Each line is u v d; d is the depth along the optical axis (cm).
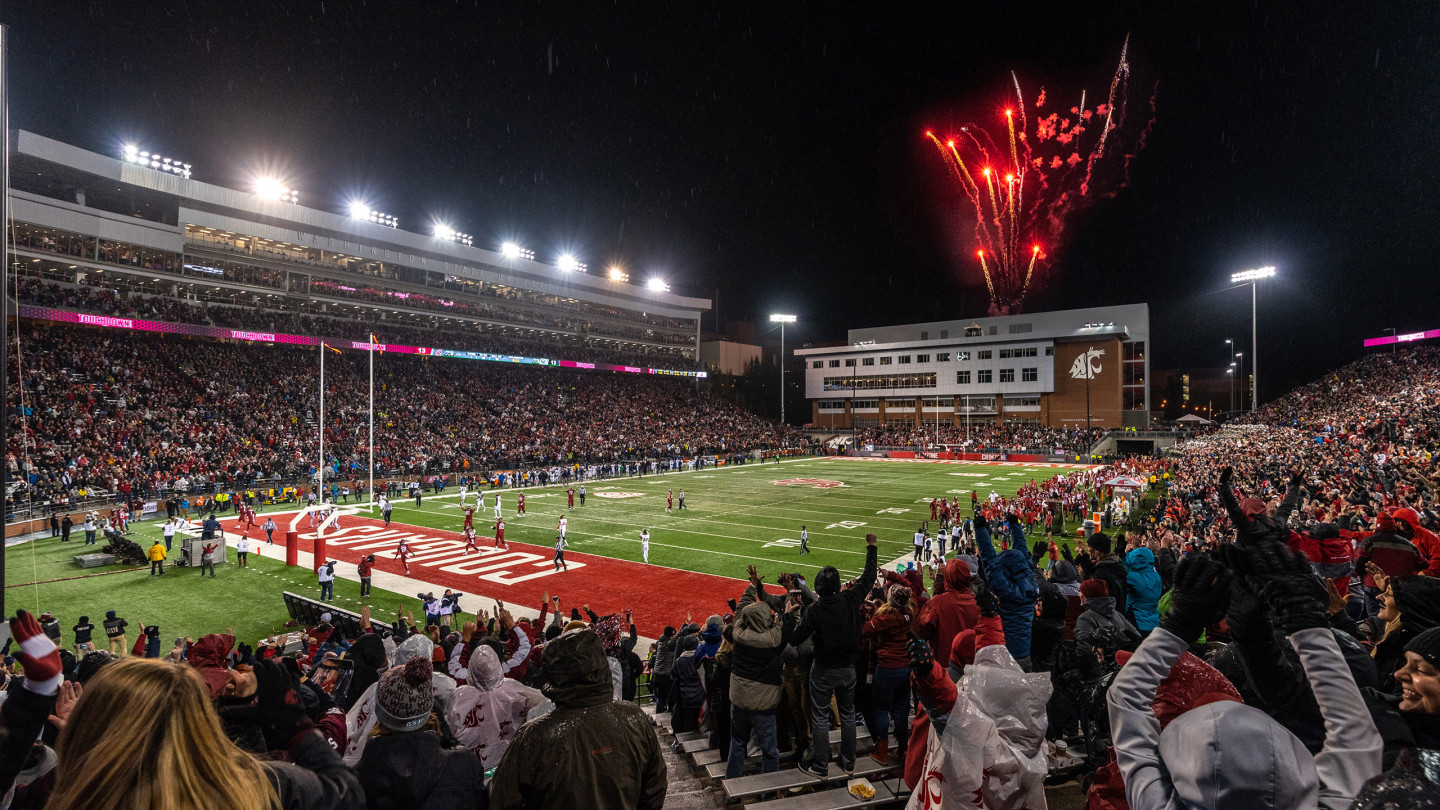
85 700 173
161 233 5147
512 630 746
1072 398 8650
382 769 290
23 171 4703
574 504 4356
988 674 358
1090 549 721
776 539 3209
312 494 4416
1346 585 711
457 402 6594
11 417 3697
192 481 3997
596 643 314
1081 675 506
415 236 6975
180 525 3366
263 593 2250
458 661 687
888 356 9875
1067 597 673
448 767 302
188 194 5347
